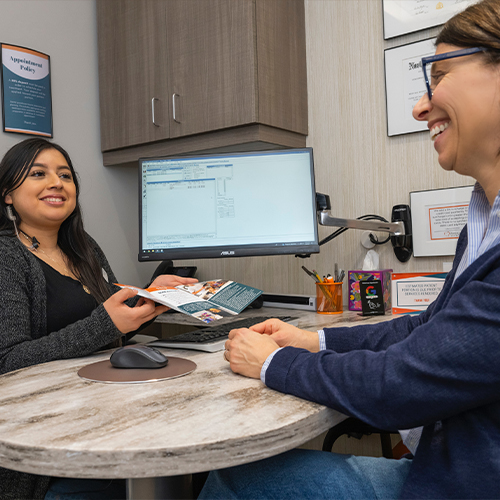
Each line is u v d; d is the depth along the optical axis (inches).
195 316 35.6
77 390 27.9
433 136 26.6
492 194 24.7
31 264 45.6
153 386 28.4
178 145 71.4
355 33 67.7
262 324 35.2
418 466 22.7
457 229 59.2
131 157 77.6
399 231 60.9
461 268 28.4
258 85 62.1
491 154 23.8
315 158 72.4
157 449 19.0
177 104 69.5
